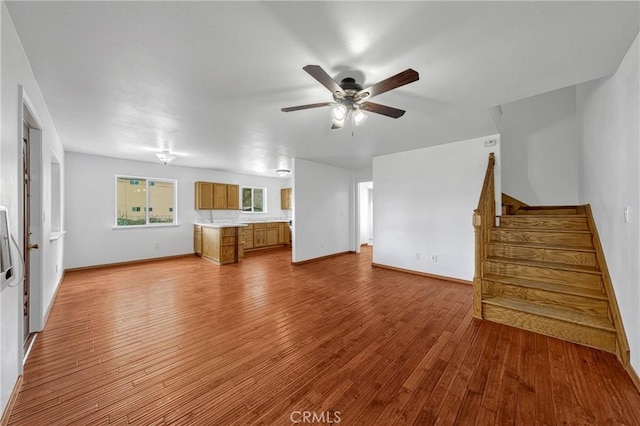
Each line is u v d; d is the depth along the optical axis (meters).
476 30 1.58
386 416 1.51
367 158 5.58
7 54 1.47
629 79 1.83
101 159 5.32
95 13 1.44
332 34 1.62
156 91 2.39
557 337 2.37
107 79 2.17
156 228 6.09
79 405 1.59
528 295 2.75
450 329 2.58
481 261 2.82
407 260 4.88
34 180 2.52
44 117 2.64
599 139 2.62
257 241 7.76
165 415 1.51
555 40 1.69
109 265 5.42
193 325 2.69
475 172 4.04
